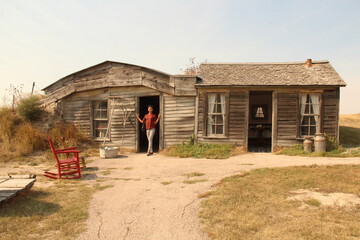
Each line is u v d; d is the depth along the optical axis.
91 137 13.48
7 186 5.78
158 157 11.44
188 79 12.34
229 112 12.20
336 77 11.89
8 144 11.45
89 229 4.48
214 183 6.98
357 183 6.38
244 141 12.10
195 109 12.38
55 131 12.72
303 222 4.38
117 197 6.12
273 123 11.96
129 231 4.40
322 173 7.34
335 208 4.96
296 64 13.79
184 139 12.51
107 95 13.39
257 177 7.27
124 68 13.00
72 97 13.84
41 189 6.69
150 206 5.52
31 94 15.31
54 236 4.21
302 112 11.91
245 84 11.77
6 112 13.60
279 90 11.94
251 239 3.90
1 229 4.39
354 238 3.80
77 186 7.03
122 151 13.05
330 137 11.59
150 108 12.44
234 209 5.07
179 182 7.28
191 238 4.09
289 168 8.16
